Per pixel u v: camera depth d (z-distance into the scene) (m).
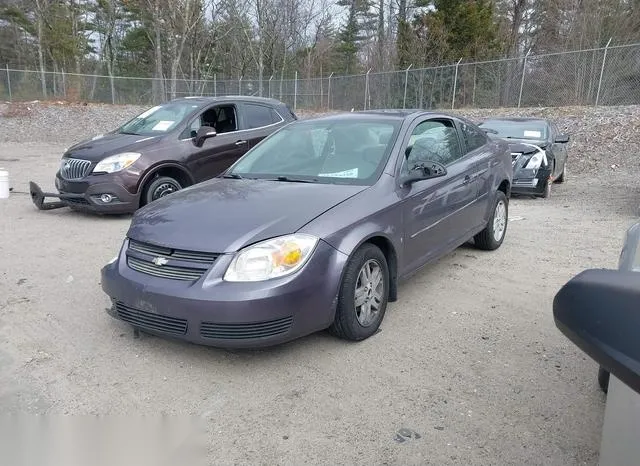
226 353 3.80
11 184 11.20
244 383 3.42
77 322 4.32
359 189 4.12
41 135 22.22
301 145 5.01
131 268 3.75
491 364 3.65
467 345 3.93
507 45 32.97
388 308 4.62
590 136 15.23
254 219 3.64
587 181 12.38
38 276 5.41
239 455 2.76
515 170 9.93
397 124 4.85
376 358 3.73
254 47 40.09
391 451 2.77
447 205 4.96
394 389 3.34
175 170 8.12
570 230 7.44
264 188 4.26
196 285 3.39
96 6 44.69
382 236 4.03
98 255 6.13
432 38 28.62
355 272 3.77
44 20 38.66
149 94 30.56
